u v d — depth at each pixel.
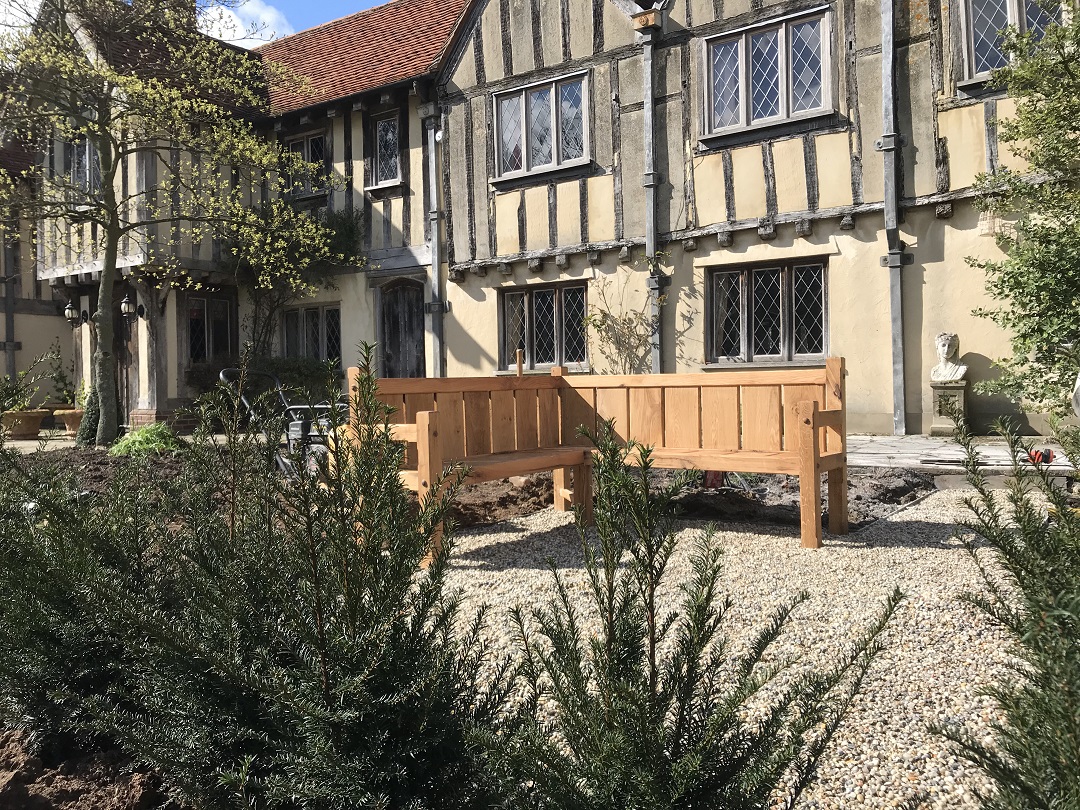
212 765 1.69
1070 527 1.54
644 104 10.72
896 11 9.19
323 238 12.85
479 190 12.17
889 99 9.18
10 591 2.04
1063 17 8.17
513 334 12.17
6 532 2.02
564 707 1.46
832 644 2.94
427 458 4.39
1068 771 1.11
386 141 13.23
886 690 2.56
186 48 12.00
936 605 3.34
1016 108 7.25
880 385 9.41
